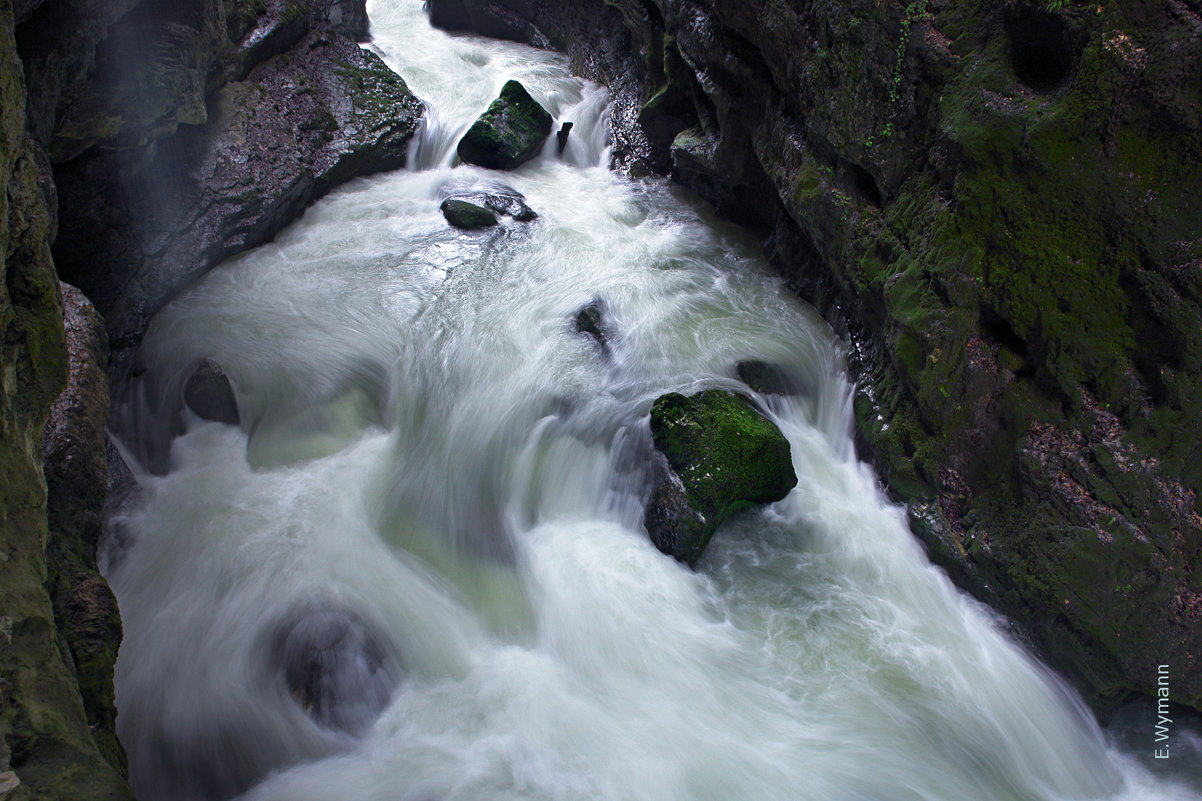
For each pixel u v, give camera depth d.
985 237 5.35
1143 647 4.77
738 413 6.07
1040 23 5.11
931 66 5.72
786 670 5.14
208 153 8.22
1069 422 5.09
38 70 5.56
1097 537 4.87
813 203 6.89
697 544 5.71
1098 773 4.89
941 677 5.11
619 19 11.58
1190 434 4.62
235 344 7.09
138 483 6.15
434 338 7.34
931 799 4.60
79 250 6.85
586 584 5.59
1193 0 4.46
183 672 4.91
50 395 3.49
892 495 6.05
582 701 4.93
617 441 6.39
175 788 4.54
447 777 4.49
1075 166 4.91
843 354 7.11
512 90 10.62
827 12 6.39
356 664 4.92
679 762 4.61
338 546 5.71
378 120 10.23
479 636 5.30
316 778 4.52
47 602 3.06
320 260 8.34
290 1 10.16
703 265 8.54
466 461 6.45
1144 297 4.75
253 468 6.33
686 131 9.54
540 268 8.36
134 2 6.43
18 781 2.43
